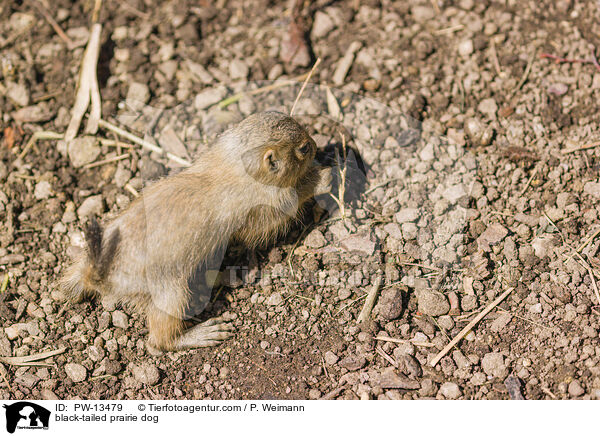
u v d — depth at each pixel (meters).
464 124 1.34
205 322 1.27
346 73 1.39
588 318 1.24
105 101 1.39
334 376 1.24
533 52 1.38
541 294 1.26
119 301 1.26
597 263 1.26
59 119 1.38
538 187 1.30
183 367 1.26
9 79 1.40
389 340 1.25
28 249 1.31
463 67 1.38
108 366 1.25
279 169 1.26
